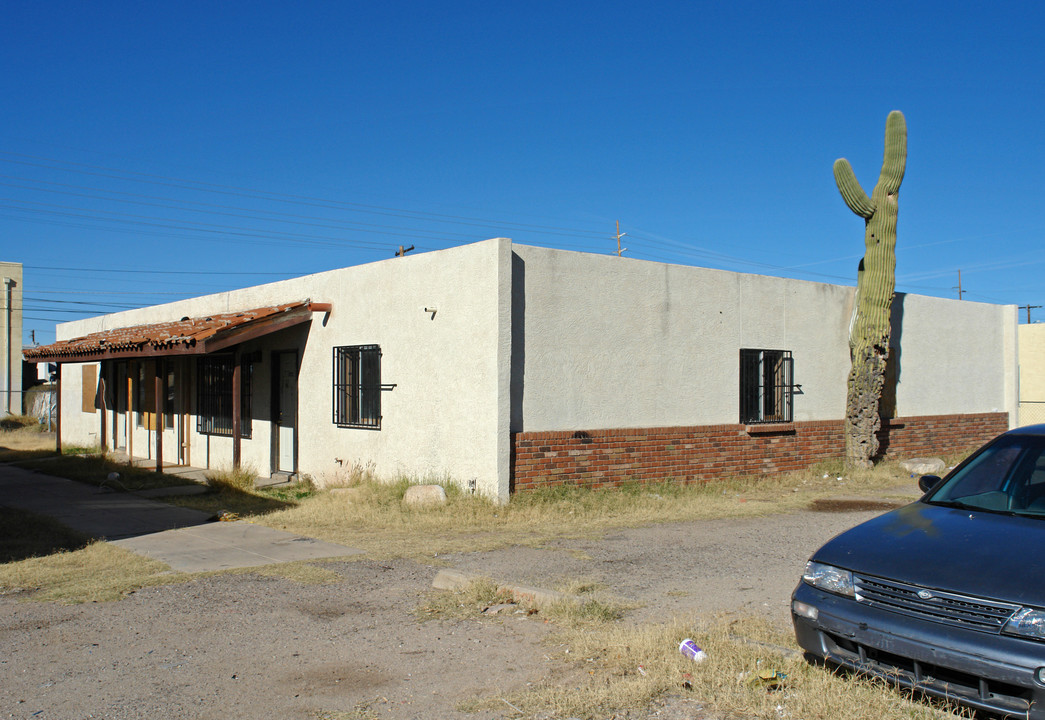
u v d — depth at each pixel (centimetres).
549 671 507
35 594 705
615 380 1255
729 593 686
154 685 494
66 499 1270
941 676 414
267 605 664
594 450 1217
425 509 1091
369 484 1251
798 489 1385
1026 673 379
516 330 1147
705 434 1362
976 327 1952
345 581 740
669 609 637
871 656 443
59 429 1944
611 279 1255
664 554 848
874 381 1547
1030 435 575
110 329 2122
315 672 514
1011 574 412
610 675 496
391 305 1284
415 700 468
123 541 932
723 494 1302
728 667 489
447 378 1178
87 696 477
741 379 1449
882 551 464
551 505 1106
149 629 604
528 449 1146
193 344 1313
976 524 484
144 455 1919
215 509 1161
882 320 1543
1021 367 2767
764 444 1455
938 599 416
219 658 541
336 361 1394
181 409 1773
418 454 1224
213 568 792
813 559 487
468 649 552
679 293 1347
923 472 1599
